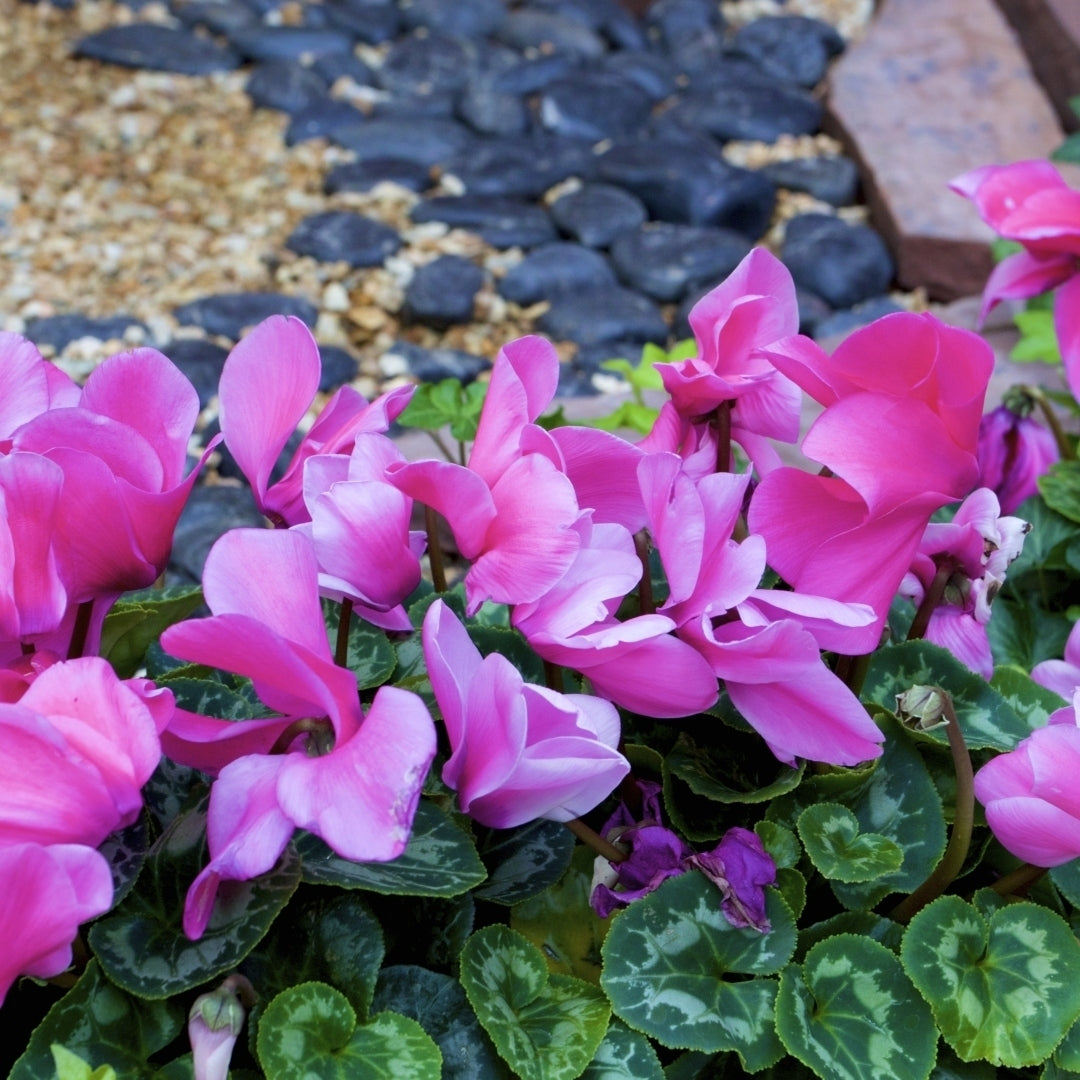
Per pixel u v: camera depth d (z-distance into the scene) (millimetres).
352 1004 647
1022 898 718
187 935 604
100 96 2488
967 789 674
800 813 709
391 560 627
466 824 692
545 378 646
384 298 2020
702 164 2234
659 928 669
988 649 737
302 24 2730
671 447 721
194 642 578
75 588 623
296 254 2109
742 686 651
